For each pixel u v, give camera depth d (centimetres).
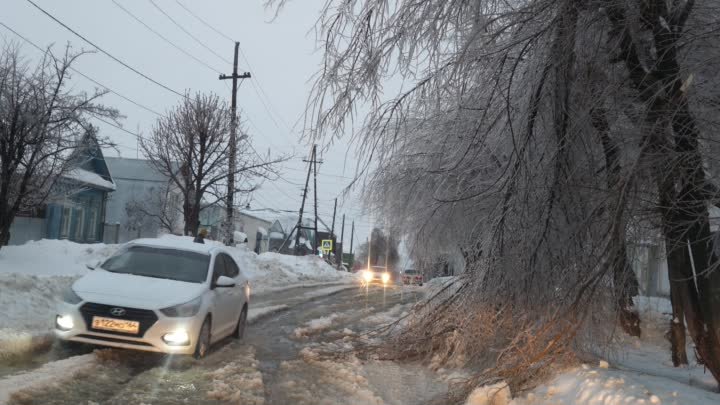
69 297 738
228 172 2706
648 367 752
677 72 552
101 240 3353
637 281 639
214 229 4369
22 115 1495
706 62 566
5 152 1494
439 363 826
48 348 749
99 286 758
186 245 916
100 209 3341
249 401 598
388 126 649
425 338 848
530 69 589
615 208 542
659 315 1071
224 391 619
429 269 1093
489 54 589
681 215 559
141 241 913
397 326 973
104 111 1725
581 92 591
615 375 580
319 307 1619
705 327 575
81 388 586
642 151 532
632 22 563
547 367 644
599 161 609
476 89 612
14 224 2630
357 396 655
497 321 706
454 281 861
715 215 572
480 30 553
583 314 562
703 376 671
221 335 884
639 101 574
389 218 994
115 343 713
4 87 1495
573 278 606
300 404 612
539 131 609
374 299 1956
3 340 696
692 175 538
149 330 714
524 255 628
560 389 582
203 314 771
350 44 580
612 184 575
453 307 827
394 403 648
